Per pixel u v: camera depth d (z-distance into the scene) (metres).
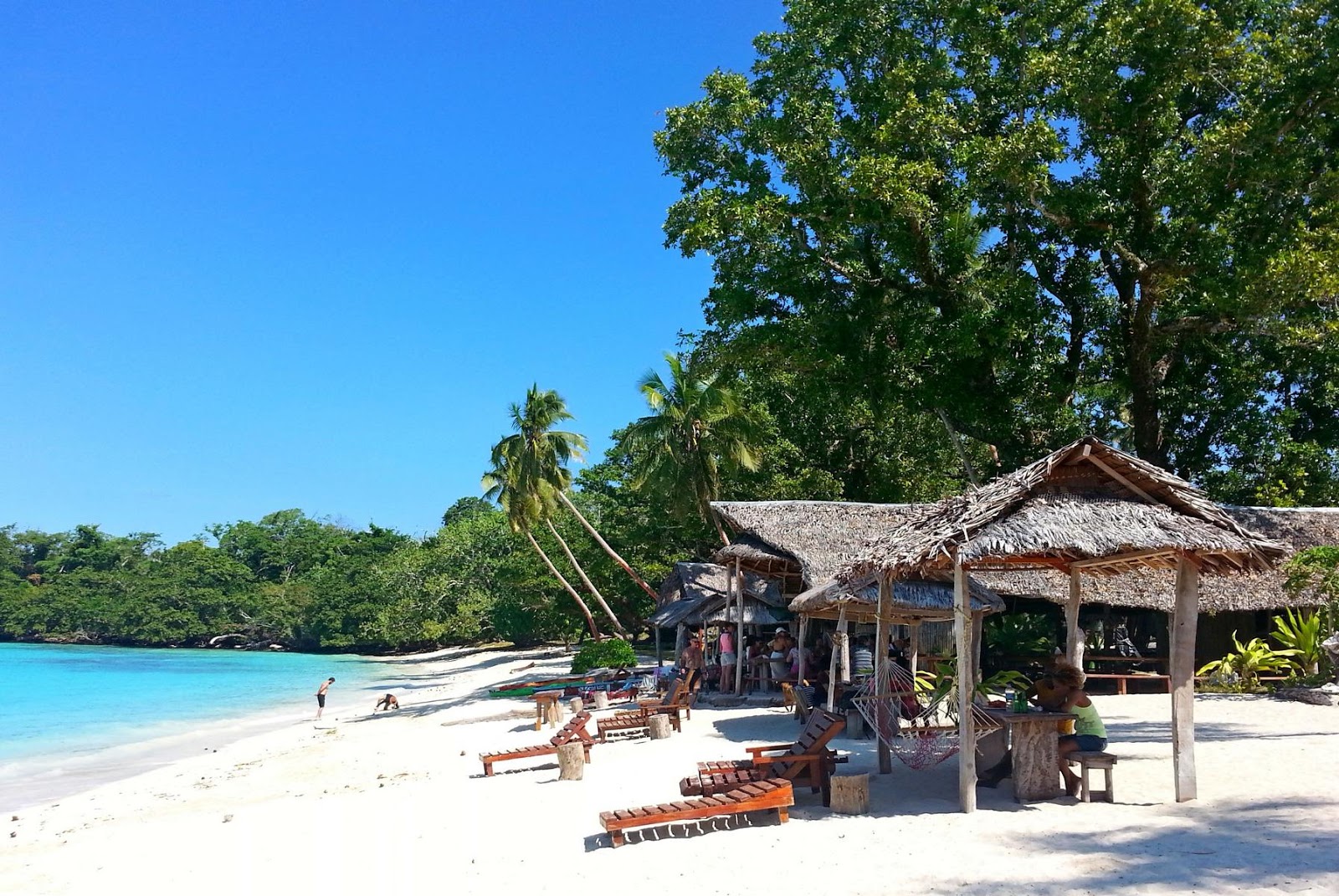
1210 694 20.02
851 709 15.13
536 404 43.84
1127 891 6.21
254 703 40.22
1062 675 9.71
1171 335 22.38
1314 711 16.28
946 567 9.92
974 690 10.46
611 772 13.20
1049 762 9.33
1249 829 7.66
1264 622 23.27
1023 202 21.98
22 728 31.75
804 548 20.73
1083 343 25.38
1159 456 23.89
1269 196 19.59
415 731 24.19
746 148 23.72
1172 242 20.17
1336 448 29.61
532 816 10.67
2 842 13.59
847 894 6.65
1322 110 18.94
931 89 23.02
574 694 27.23
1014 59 23.11
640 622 55.22
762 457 38.97
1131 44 19.81
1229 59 19.67
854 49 23.59
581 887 7.51
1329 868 6.42
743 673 23.97
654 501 44.41
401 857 9.28
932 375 23.47
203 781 18.70
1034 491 9.15
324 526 125.38
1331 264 17.05
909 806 9.41
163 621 97.00
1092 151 21.94
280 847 10.30
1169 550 9.20
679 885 7.27
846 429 38.22
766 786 9.20
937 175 20.97
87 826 14.34
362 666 68.00
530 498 43.34
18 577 109.12
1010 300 21.41
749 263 22.86
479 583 73.62
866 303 23.00
